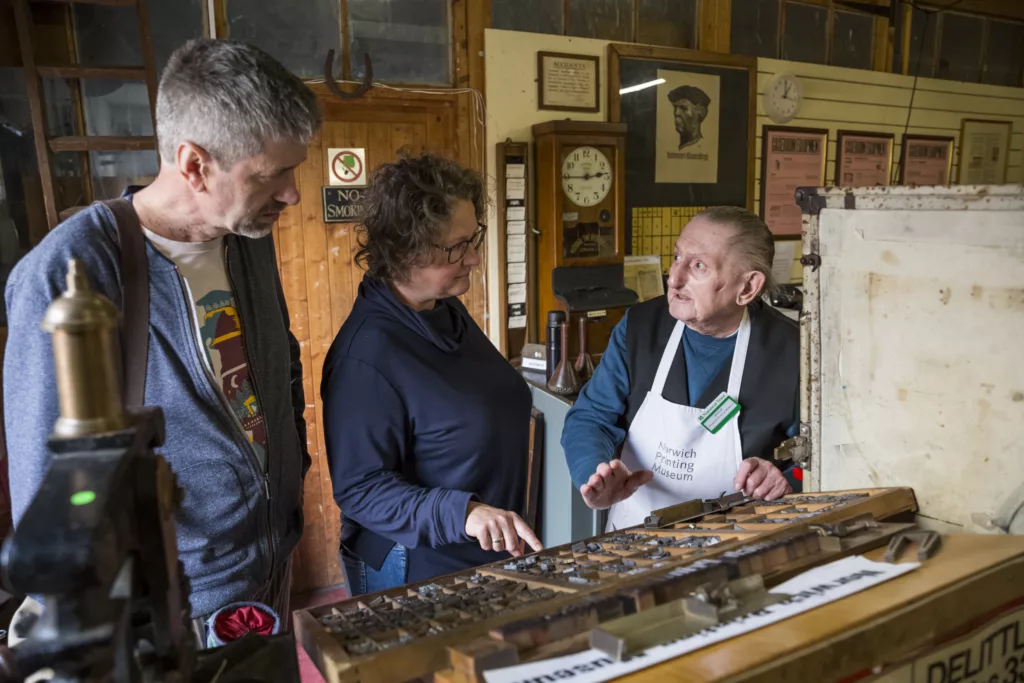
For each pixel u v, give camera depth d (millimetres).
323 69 2797
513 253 3096
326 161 2832
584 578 770
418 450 1297
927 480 1028
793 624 618
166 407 1082
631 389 1564
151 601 528
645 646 595
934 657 680
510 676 554
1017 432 922
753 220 1414
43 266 959
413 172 1212
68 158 2490
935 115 4211
